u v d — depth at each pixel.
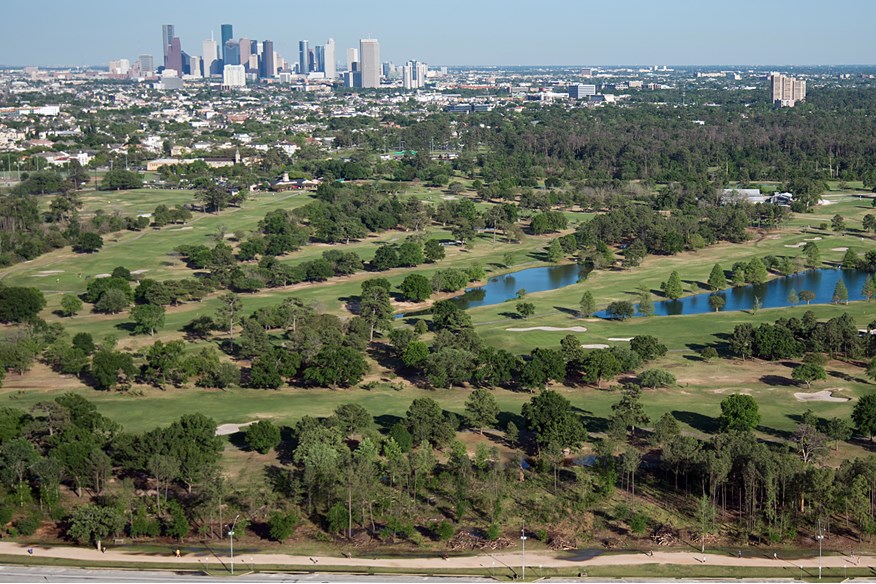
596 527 182.12
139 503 187.75
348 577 163.75
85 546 175.88
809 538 177.88
